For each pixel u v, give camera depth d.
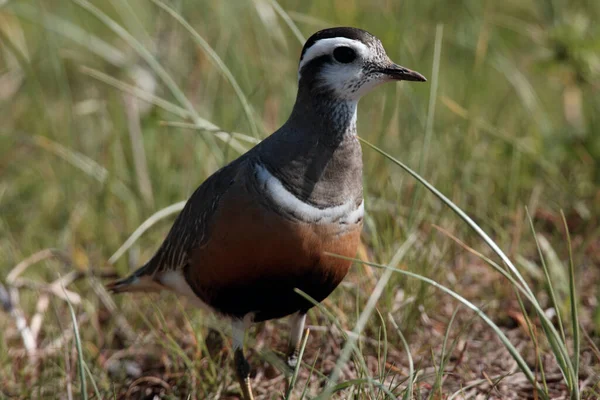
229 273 9.62
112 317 12.36
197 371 10.62
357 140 9.76
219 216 9.52
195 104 15.59
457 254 12.65
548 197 13.73
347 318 11.33
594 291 12.02
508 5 18.45
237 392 10.73
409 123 14.45
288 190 9.30
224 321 10.61
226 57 15.32
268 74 14.83
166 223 14.08
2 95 17.12
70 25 16.03
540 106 15.56
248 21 16.48
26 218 15.05
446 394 9.94
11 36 16.36
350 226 9.54
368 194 12.30
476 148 14.05
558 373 10.47
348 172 9.55
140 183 14.35
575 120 15.32
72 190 14.81
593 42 14.18
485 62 16.11
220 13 15.63
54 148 14.45
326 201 9.38
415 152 14.09
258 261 9.42
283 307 9.91
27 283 12.59
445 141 14.29
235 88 11.51
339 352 11.06
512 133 14.91
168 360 11.36
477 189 13.56
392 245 11.81
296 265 9.41
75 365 11.20
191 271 10.12
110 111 15.91
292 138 9.53
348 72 9.57
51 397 10.81
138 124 14.84
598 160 13.69
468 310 11.79
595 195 13.34
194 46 15.84
